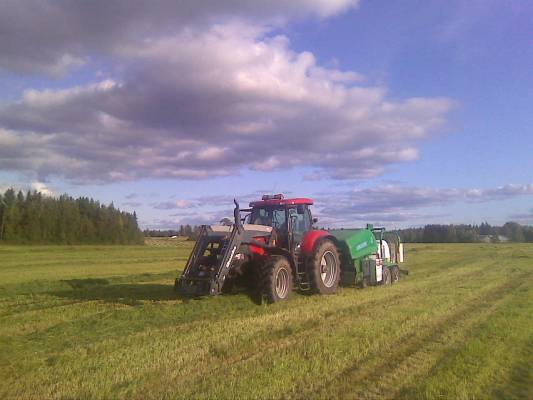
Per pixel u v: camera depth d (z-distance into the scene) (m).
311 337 7.03
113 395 4.83
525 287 13.09
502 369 5.59
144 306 10.01
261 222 12.12
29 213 77.44
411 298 10.92
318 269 11.82
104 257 33.25
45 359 6.16
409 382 5.18
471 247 49.22
